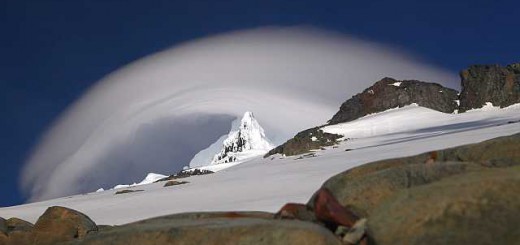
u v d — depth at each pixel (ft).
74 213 58.03
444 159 36.19
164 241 30.12
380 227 24.04
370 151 245.45
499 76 444.55
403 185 30.25
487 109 427.33
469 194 23.21
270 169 244.83
